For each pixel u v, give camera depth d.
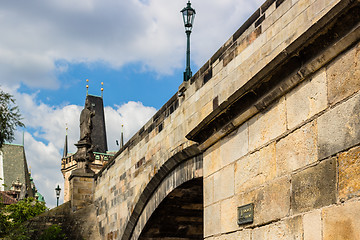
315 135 8.56
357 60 7.75
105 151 108.31
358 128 7.58
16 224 32.09
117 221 27.95
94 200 33.41
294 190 9.02
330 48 8.19
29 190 114.31
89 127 35.50
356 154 7.58
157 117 22.00
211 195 12.34
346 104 7.88
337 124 8.04
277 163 9.69
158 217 23.81
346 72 7.95
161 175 21.47
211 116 12.09
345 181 7.73
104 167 31.47
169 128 20.44
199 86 17.55
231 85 15.12
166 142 20.69
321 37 8.39
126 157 26.72
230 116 11.55
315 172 8.47
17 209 59.34
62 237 31.20
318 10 11.05
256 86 10.34
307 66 8.73
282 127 9.61
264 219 9.95
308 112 8.82
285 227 9.19
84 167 34.44
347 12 7.79
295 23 11.95
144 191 23.39
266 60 13.16
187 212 23.34
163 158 20.89
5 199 88.50
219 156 12.15
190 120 18.23
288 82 9.30
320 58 8.42
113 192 29.06
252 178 10.56
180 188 20.34
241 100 10.95
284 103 9.59
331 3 10.59
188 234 24.75
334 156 8.04
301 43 8.77
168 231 24.70
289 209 9.12
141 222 24.89
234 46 15.05
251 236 10.37
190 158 18.91
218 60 16.14
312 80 8.77
